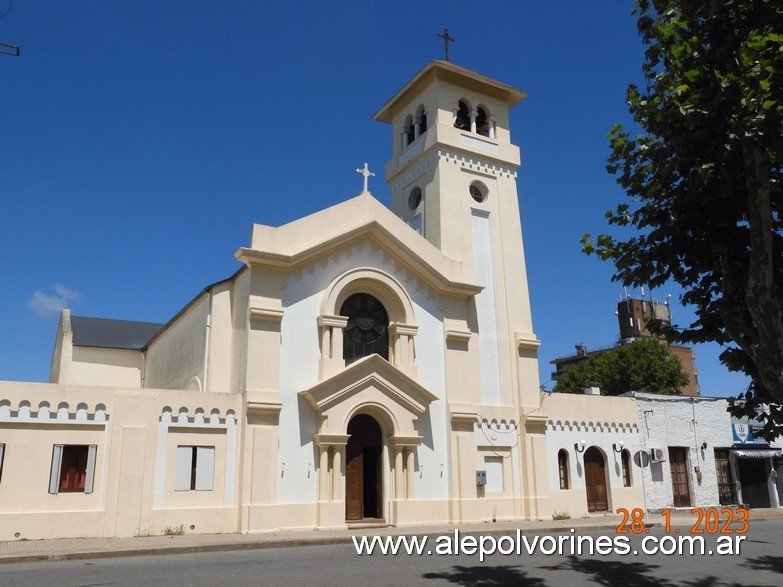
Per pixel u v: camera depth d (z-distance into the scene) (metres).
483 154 29.80
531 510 26.11
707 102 10.25
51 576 12.94
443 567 14.22
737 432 33.69
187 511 20.28
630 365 60.00
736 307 10.84
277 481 21.44
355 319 24.80
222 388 23.20
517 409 27.22
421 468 24.27
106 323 42.03
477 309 27.69
